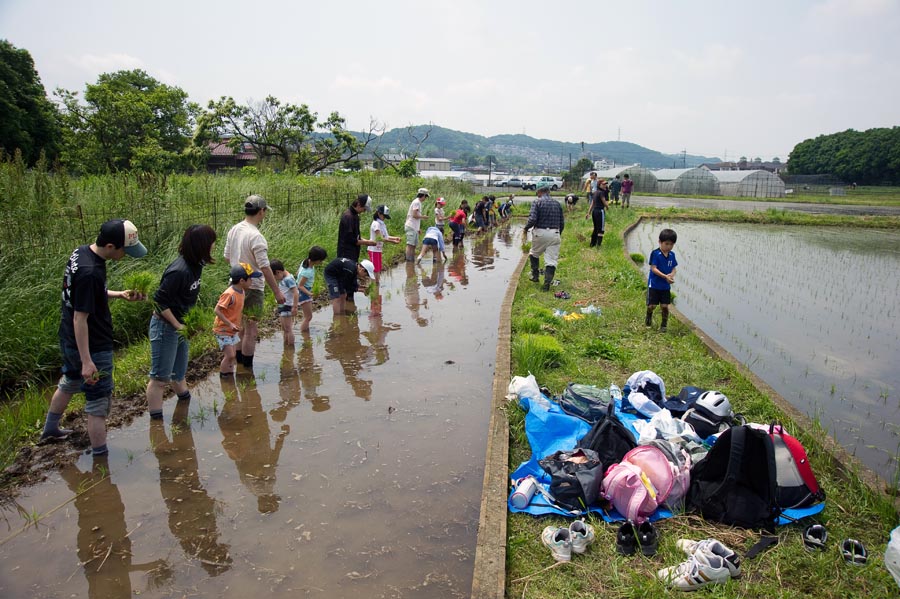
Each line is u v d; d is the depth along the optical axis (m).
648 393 5.72
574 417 5.22
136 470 4.79
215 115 33.03
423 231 19.80
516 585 3.37
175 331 5.64
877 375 7.43
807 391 6.84
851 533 3.79
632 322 8.89
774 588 3.30
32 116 30.70
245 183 14.15
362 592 3.44
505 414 5.49
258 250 6.82
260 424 5.64
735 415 5.47
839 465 4.50
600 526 3.90
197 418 5.75
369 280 11.90
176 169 30.58
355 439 5.35
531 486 4.25
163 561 3.70
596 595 3.28
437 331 8.83
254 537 3.95
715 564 3.34
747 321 10.09
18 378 6.56
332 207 16.27
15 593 3.40
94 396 4.86
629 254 16.05
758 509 3.89
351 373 7.02
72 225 8.27
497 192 54.72
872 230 27.16
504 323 8.67
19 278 7.17
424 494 4.47
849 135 76.94
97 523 4.09
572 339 7.96
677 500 4.14
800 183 71.94
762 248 20.06
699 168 66.31
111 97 33.72
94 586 3.47
